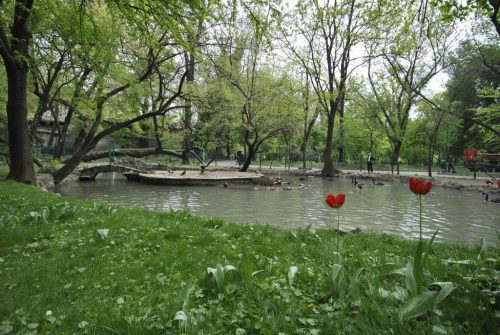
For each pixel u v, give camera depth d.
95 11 16.05
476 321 2.51
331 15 30.16
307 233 6.84
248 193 19.66
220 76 27.56
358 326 2.53
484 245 4.79
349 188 23.08
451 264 4.41
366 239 6.89
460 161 41.25
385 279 3.76
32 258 4.82
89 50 16.23
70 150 35.34
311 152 51.75
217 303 3.21
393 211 14.23
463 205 16.00
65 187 21.64
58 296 3.44
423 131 37.12
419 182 3.12
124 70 19.23
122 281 3.90
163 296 3.40
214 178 23.67
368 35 29.98
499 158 31.45
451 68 31.94
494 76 27.00
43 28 17.22
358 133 45.47
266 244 5.87
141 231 6.55
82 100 19.94
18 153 14.91
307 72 33.16
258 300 3.19
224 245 5.69
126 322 2.72
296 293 3.35
